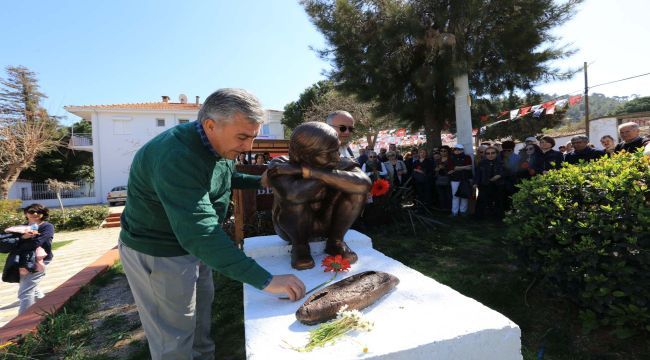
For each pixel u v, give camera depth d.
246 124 1.42
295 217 2.13
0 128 20.03
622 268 2.23
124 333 3.04
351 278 1.71
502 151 6.52
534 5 9.05
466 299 1.59
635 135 4.69
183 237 1.29
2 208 14.18
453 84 9.62
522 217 3.06
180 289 1.61
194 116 26.03
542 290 2.98
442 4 8.76
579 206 2.70
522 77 10.45
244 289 1.82
